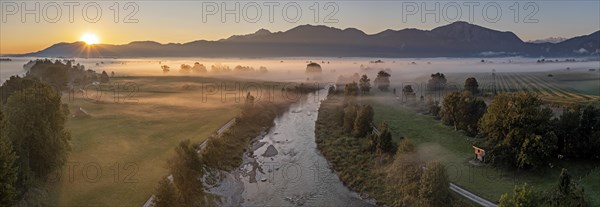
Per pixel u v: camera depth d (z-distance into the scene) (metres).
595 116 67.75
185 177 55.62
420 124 102.56
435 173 54.19
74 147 74.75
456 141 84.50
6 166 43.81
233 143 90.19
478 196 57.16
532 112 65.62
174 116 110.81
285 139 101.12
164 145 80.75
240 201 63.19
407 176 61.78
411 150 67.19
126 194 56.62
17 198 49.47
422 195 54.41
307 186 69.69
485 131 72.56
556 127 68.50
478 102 91.31
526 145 63.41
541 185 59.47
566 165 65.69
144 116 108.75
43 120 56.50
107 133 87.38
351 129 99.94
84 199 54.50
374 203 62.12
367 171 73.12
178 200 50.97
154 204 52.09
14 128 52.31
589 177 60.06
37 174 55.75
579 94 156.88
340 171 76.12
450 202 53.94
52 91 61.50
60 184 57.94
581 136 67.00
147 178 62.47
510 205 43.88
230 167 76.75
